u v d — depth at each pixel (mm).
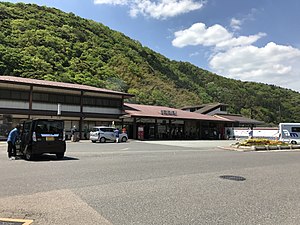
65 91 32031
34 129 11789
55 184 6867
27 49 53625
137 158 13000
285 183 7828
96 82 52562
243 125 50844
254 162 12750
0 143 22859
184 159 13070
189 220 4523
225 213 4941
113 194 6016
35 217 4535
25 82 28047
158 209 5062
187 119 39375
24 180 7301
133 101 56938
